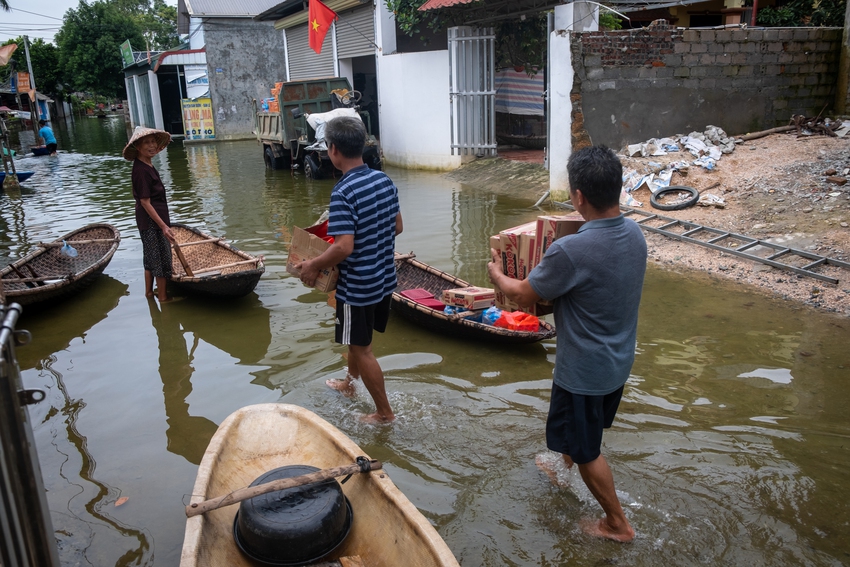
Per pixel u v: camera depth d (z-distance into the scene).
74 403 4.51
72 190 14.08
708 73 10.75
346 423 4.16
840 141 9.70
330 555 2.76
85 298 6.70
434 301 5.65
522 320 5.25
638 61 10.30
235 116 27.05
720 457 3.68
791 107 11.37
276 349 5.35
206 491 2.86
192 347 5.43
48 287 6.07
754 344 5.16
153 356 5.27
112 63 44.28
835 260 6.53
